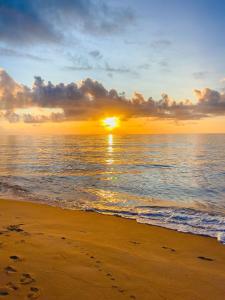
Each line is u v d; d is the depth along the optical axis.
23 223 8.85
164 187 19.11
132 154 50.31
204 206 13.52
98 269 5.21
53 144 91.31
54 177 22.50
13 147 71.81
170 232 8.88
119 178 22.97
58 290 4.26
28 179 21.14
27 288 4.25
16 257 5.48
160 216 11.18
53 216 10.25
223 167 31.19
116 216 10.96
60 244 6.57
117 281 4.77
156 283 4.86
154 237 8.24
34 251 5.93
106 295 4.25
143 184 20.23
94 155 47.41
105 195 15.90
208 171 27.91
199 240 8.11
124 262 5.75
